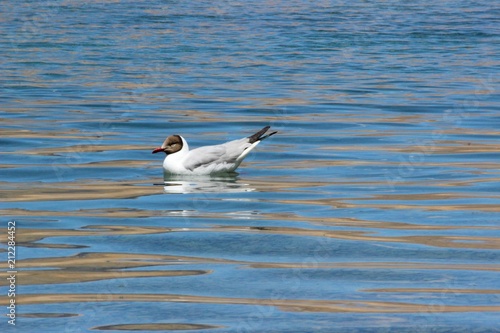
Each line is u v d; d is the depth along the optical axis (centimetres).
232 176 1897
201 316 1088
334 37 4888
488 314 1093
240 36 4888
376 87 3325
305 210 1606
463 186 1809
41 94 3106
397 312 1102
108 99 3005
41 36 4747
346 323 1068
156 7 6338
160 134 2395
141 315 1091
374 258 1316
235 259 1313
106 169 1953
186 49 4369
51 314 1092
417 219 1545
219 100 3000
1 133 2366
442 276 1232
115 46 4431
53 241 1398
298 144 2277
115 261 1298
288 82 3447
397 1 7088
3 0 6562
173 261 1300
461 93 3181
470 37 4938
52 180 1850
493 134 2427
